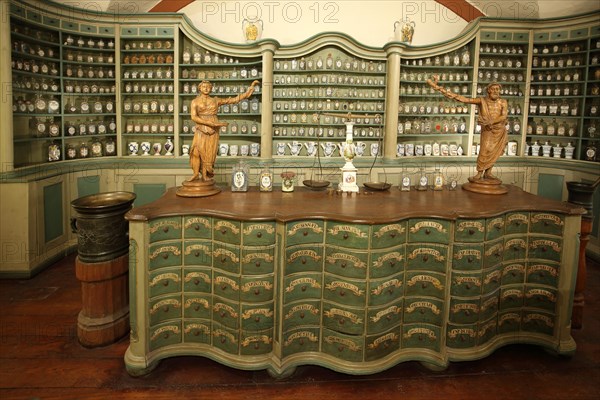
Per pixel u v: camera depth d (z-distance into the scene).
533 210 2.80
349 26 5.39
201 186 3.03
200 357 2.82
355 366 2.56
